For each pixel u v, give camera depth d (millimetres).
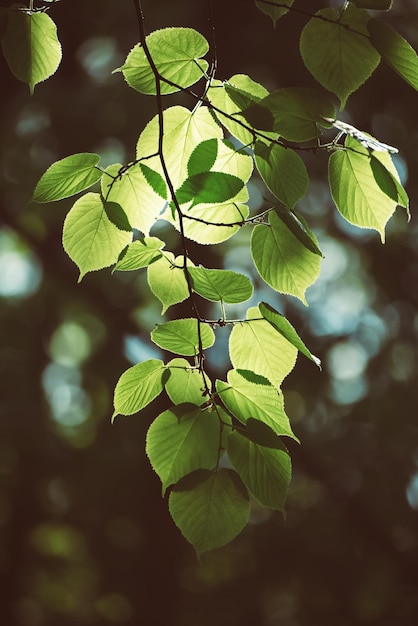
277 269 2133
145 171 2143
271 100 1898
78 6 11805
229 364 12211
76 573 15258
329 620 12984
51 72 2393
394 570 12625
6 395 13984
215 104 2172
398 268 13461
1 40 2334
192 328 2033
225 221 2191
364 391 13914
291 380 13750
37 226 13367
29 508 14242
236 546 13930
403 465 12930
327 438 13336
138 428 14359
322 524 13336
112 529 14523
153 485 13797
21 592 15000
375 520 12438
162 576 13703
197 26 11586
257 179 11508
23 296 14977
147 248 2182
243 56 11688
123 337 14273
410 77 1988
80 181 2174
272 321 1925
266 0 2062
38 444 13594
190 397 2023
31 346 14703
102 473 13906
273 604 14289
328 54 2062
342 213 2111
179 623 14062
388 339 14008
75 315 14695
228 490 1878
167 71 2166
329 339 13984
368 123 12547
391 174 1972
